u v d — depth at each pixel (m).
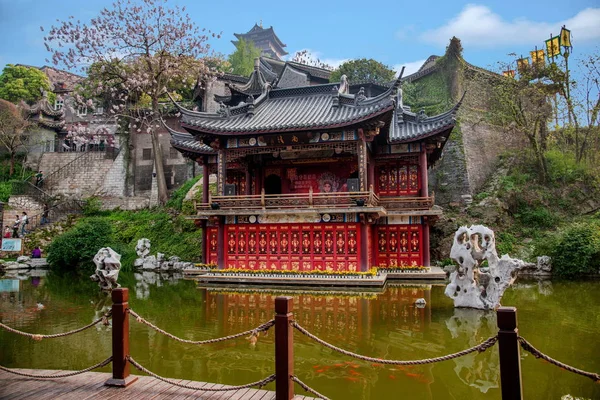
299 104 30.36
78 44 41.19
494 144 42.44
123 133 50.25
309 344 11.98
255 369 9.96
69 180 51.00
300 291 22.61
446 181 39.84
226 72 58.44
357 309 17.03
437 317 15.31
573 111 39.22
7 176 52.22
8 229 41.69
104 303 19.09
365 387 8.89
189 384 8.24
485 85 44.41
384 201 29.56
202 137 27.48
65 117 56.81
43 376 8.67
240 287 24.36
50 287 24.23
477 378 9.39
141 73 45.00
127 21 42.50
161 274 31.45
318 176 32.38
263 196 25.91
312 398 7.43
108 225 36.41
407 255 28.67
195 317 15.78
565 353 10.87
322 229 25.56
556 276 26.80
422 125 29.38
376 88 40.94
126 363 8.40
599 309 16.50
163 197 44.62
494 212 35.00
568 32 39.91
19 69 64.31
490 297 16.72
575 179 37.34
